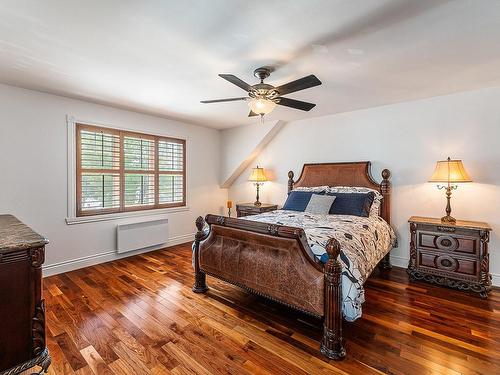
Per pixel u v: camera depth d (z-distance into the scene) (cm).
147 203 431
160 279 314
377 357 178
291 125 466
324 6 152
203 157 520
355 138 393
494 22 168
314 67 238
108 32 183
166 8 155
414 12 158
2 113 288
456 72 251
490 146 296
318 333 207
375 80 272
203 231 281
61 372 164
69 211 339
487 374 162
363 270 211
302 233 192
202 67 240
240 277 238
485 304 253
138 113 409
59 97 327
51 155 324
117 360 175
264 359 177
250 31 180
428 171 335
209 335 203
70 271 339
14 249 134
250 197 535
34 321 142
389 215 360
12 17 165
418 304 253
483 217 301
